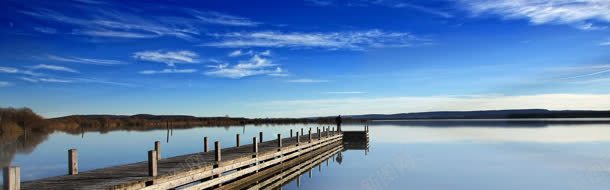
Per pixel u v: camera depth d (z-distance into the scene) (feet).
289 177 75.41
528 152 109.70
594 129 237.04
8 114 220.64
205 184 54.13
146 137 177.88
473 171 76.43
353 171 79.41
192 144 139.13
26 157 103.55
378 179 68.80
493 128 272.92
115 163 91.56
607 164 84.84
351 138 159.12
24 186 40.68
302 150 99.50
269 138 161.27
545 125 318.86
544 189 60.29
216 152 58.54
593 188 60.75
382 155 107.55
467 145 134.31
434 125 365.81
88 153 112.57
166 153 107.76
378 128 300.81
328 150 128.67
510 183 64.59
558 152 108.68
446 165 84.79
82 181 43.16
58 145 138.41
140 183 43.09
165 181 46.68
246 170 65.67
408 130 257.14
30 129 229.25
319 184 66.28
